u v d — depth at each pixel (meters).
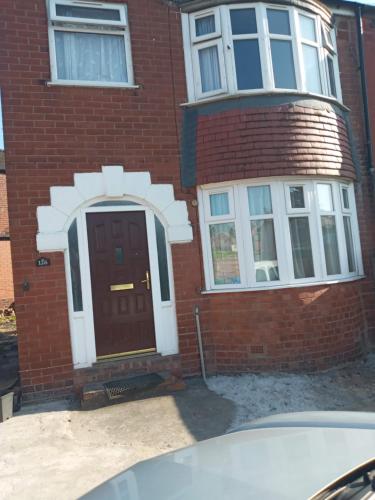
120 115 6.82
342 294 7.15
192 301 6.96
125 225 6.82
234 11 7.23
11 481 4.02
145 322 6.80
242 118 6.93
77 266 6.52
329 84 7.88
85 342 6.44
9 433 5.09
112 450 4.60
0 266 18.31
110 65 7.02
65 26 6.75
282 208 6.96
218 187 7.06
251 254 6.91
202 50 7.38
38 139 6.40
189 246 7.02
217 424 5.11
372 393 5.96
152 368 6.61
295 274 7.04
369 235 8.17
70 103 6.59
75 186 6.51
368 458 1.85
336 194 7.52
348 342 7.14
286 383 6.29
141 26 7.11
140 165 6.86
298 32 7.39
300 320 6.77
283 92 7.04
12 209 6.22
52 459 4.43
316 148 7.10
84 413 5.64
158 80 7.09
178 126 7.11
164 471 1.99
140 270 6.83
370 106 8.39
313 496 1.56
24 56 6.45
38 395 6.14
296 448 2.04
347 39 8.45
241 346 6.82
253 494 1.61
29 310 6.20
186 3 7.26
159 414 5.46
